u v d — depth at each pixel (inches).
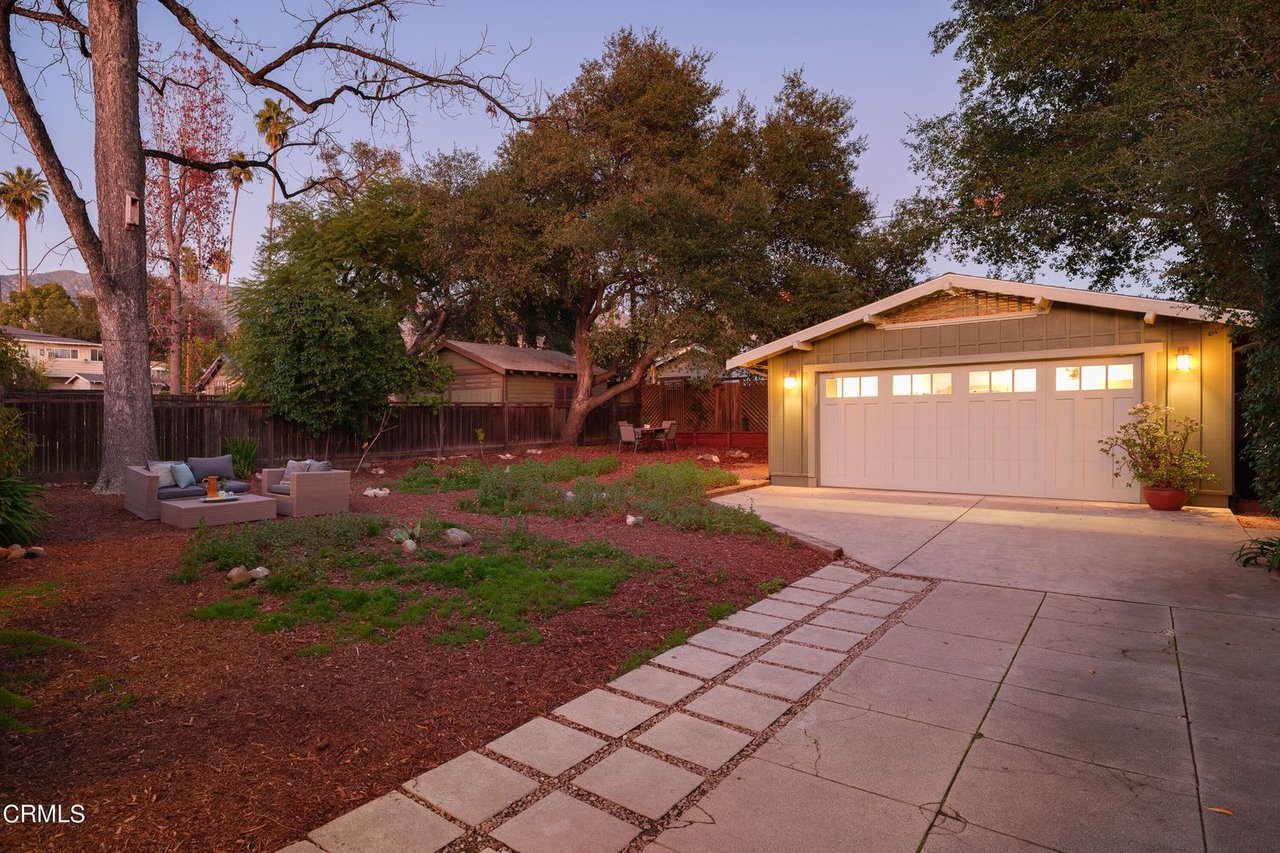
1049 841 93.5
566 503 363.3
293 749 118.2
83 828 94.0
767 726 130.7
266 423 553.0
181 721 126.8
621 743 123.7
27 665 149.8
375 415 624.7
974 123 613.9
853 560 275.3
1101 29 489.7
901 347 468.1
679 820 99.6
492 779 110.7
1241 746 120.3
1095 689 146.1
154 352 1119.0
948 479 455.5
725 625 193.8
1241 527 318.3
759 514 383.6
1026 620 195.3
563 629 182.5
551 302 902.4
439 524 291.1
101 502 361.4
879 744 122.8
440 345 924.0
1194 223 230.7
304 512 329.1
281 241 810.2
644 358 791.1
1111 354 394.0
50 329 1806.1
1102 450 398.6
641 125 775.1
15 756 113.0
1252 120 202.1
